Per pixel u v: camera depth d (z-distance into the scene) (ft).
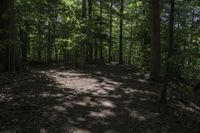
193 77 73.87
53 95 45.09
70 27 97.55
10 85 50.78
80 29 93.61
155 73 67.15
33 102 40.19
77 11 102.06
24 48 108.88
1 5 65.51
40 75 65.51
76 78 64.23
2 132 28.66
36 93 45.68
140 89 55.72
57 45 116.16
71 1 115.03
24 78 58.95
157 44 66.80
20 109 36.50
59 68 87.15
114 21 142.82
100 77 67.72
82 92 48.96
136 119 37.01
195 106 51.24
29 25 103.40
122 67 97.60
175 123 38.04
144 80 66.80
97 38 115.55
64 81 59.06
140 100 46.55
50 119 33.65
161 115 40.09
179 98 53.52
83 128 31.96
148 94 51.80
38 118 33.63
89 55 124.16
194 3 72.79
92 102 42.68
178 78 75.00
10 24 65.31
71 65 98.73
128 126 34.12
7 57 66.33
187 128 36.99
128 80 65.62
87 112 37.52
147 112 40.45
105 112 38.32
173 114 41.96
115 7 133.49
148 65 90.07
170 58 42.78
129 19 104.22
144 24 90.27
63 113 36.29
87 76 68.44
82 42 93.09
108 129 32.45
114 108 40.52
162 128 35.01
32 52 146.20
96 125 33.30
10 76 60.13
